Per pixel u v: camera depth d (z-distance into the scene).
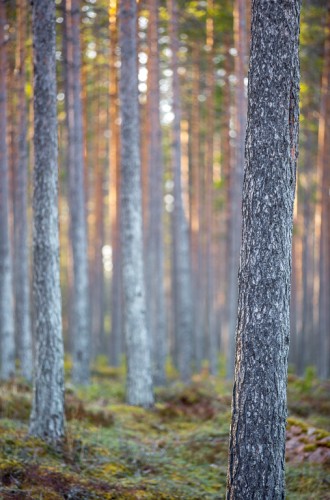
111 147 24.36
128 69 12.91
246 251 5.80
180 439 10.20
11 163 21.05
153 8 17.33
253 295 5.72
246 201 5.82
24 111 15.98
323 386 15.13
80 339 16.17
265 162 5.71
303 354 24.83
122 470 7.94
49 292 8.45
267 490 5.63
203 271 32.66
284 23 5.69
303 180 26.75
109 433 9.85
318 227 24.45
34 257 8.48
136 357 13.27
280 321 5.73
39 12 8.42
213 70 21.84
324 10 18.67
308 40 20.08
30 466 7.07
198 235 27.59
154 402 13.37
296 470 8.10
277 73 5.69
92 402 12.91
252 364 5.70
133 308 13.32
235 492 5.72
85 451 8.27
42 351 8.41
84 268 16.36
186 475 8.19
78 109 16.12
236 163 17.42
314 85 21.48
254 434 5.66
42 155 8.46
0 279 16.36
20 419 9.76
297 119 5.81
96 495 6.70
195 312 29.66
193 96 23.50
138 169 13.19
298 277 30.12
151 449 9.40
